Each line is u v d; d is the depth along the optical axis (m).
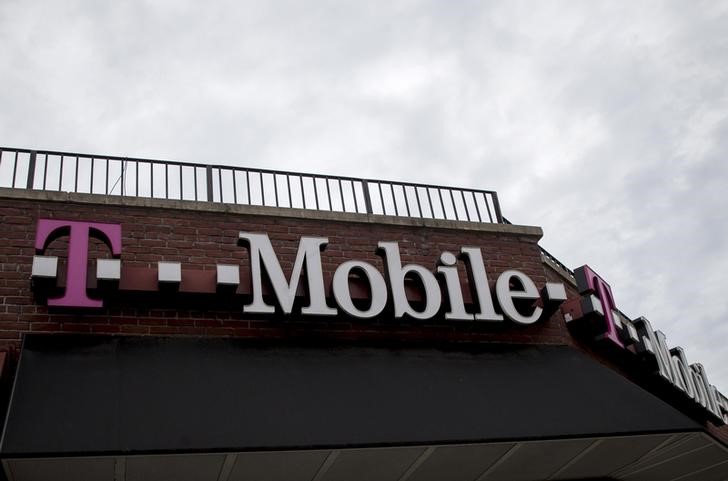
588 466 9.09
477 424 7.54
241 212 9.05
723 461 9.58
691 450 9.02
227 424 6.68
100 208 8.51
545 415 7.94
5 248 7.86
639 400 8.59
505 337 9.43
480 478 8.77
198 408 6.79
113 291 7.65
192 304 8.10
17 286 7.67
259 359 7.77
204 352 7.70
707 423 12.14
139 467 6.76
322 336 8.50
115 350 7.39
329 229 9.46
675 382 10.64
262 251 8.30
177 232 8.67
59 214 8.30
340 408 7.28
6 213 8.09
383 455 7.51
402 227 9.88
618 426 8.02
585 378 8.85
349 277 8.83
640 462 9.24
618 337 10.12
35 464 6.30
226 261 8.67
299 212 9.33
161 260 8.42
